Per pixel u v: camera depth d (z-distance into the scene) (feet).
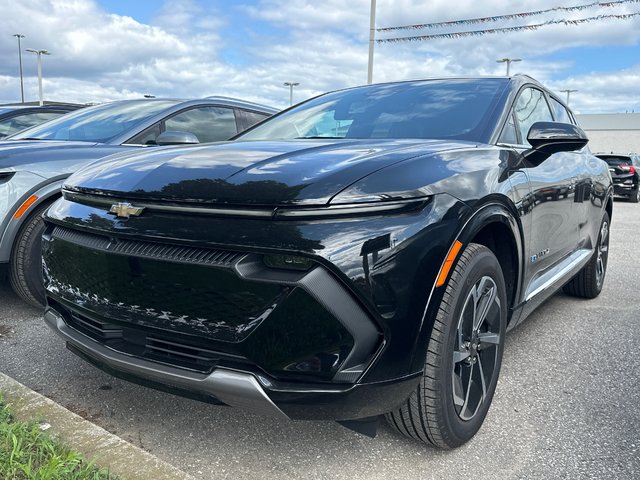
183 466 7.00
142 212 6.63
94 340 7.13
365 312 5.94
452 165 7.32
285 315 5.79
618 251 24.56
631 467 7.07
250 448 7.44
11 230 11.48
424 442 7.26
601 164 14.99
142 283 6.51
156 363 6.46
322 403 5.85
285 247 5.79
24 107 23.80
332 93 12.35
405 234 6.13
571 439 7.77
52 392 8.93
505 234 8.30
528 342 11.86
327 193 6.00
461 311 6.85
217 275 5.99
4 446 6.24
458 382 7.18
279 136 10.55
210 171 6.75
